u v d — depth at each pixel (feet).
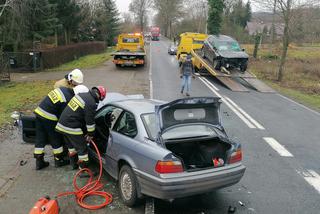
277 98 53.67
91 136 20.67
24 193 19.29
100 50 152.15
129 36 81.66
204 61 70.49
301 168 25.00
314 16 76.79
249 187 21.39
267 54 123.65
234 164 18.04
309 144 30.96
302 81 75.92
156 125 17.13
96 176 21.81
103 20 175.94
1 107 40.98
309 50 137.90
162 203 18.79
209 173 16.90
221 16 146.51
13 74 75.31
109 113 21.54
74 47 108.27
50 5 90.53
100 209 17.80
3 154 25.30
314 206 19.26
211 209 18.31
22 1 73.15
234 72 65.57
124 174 18.25
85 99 20.48
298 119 40.45
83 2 152.76
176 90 54.29
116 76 67.82
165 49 165.68
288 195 20.49
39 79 67.21
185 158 19.03
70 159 22.70
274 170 24.39
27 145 27.27
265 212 18.30
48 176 21.62
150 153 16.58
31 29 89.35
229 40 69.21
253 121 38.22
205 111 18.67
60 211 17.43
